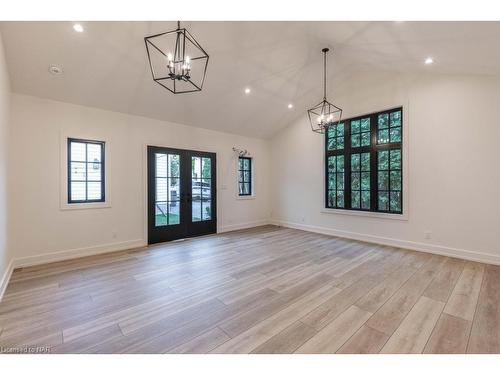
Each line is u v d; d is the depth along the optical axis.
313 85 4.96
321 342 1.81
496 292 2.59
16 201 3.35
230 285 2.81
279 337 1.88
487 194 3.50
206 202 5.59
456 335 1.88
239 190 6.32
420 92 4.10
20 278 2.99
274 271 3.24
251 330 1.97
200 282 2.89
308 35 3.43
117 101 4.04
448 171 3.83
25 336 1.88
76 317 2.15
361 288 2.72
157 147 4.78
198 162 5.45
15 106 3.35
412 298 2.48
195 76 3.89
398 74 4.36
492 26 2.30
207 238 5.19
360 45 3.57
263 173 6.84
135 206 4.48
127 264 3.52
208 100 4.59
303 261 3.64
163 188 4.88
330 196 5.60
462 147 3.70
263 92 4.79
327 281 2.91
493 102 3.44
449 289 2.68
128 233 4.40
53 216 3.65
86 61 3.17
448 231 3.85
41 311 2.24
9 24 2.52
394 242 4.47
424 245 4.10
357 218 5.04
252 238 5.18
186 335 1.90
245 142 6.39
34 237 3.50
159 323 2.06
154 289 2.71
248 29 3.18
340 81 5.06
